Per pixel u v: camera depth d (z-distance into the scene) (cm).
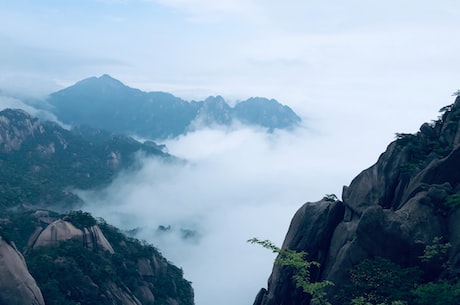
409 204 4456
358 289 3897
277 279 4916
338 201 5225
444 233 4203
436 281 3934
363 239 4294
